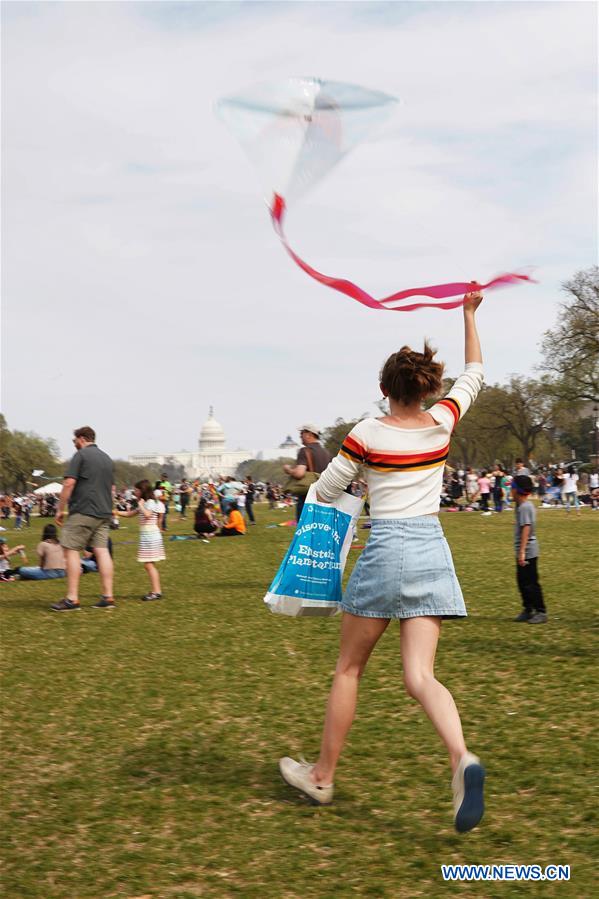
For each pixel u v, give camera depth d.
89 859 4.34
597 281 67.44
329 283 4.14
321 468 13.58
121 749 6.07
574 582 13.65
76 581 12.87
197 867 4.20
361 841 4.41
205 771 5.57
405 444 4.51
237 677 8.00
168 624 11.13
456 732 4.14
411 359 4.55
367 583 4.52
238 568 18.56
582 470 83.12
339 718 4.79
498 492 43.00
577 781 5.03
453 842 4.34
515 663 8.04
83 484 12.80
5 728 6.63
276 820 4.71
